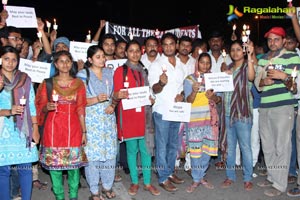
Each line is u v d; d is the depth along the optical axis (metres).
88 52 4.56
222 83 4.94
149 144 4.91
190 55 6.02
